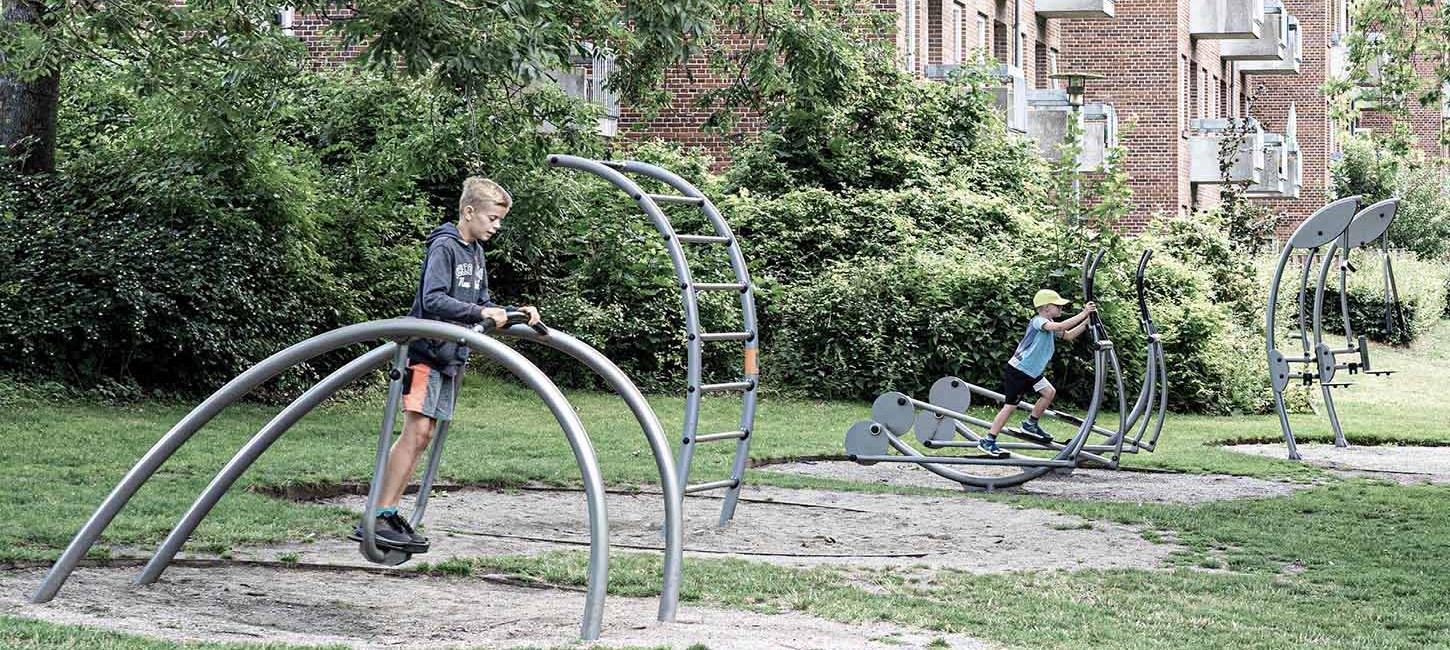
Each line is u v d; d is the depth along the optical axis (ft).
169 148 56.80
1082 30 130.41
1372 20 69.56
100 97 66.13
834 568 28.76
